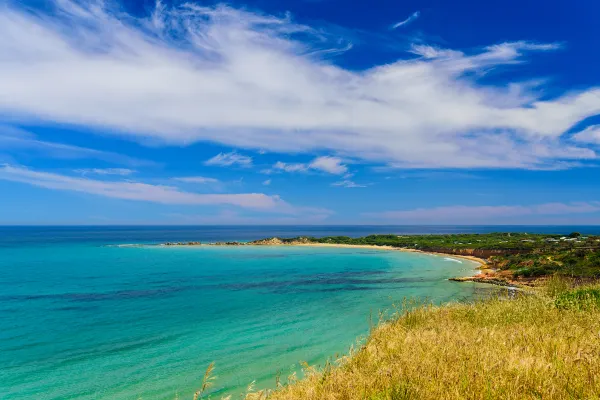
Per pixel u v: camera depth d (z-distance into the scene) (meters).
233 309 28.48
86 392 13.50
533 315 12.18
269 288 38.88
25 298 33.25
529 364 6.20
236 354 17.70
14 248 111.31
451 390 5.31
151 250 104.88
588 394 5.00
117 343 19.83
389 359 8.11
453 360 6.87
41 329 22.73
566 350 7.38
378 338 11.25
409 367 6.56
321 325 23.33
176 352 18.19
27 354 18.02
